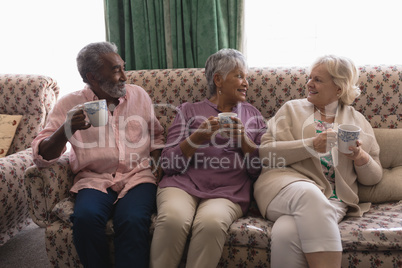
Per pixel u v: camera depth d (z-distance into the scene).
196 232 1.36
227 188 1.57
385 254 1.29
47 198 1.52
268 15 2.30
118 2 2.21
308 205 1.30
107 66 1.60
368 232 1.29
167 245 1.37
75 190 1.59
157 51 2.20
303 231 1.27
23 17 2.72
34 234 2.14
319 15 2.26
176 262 1.39
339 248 1.24
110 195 1.60
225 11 2.09
